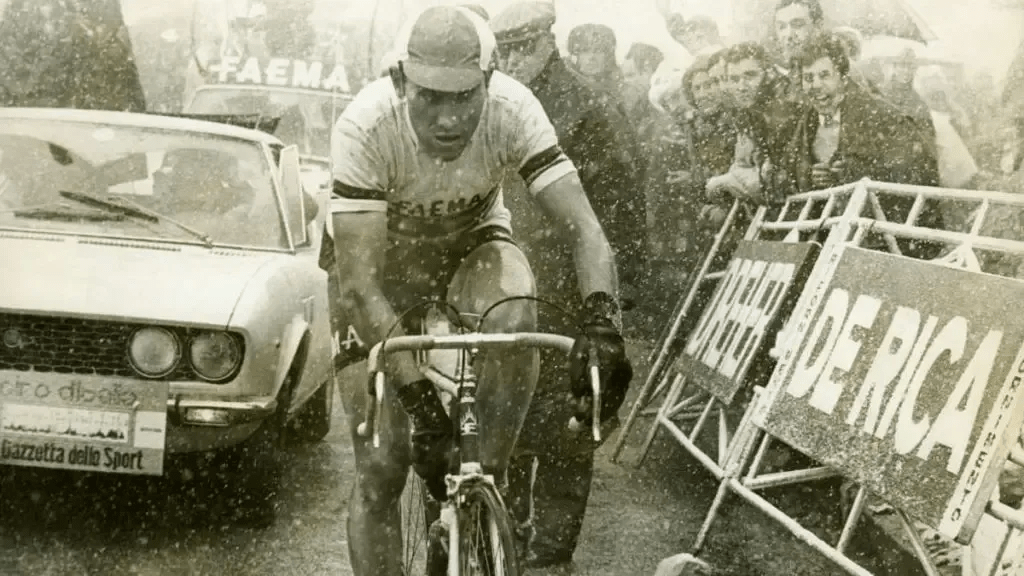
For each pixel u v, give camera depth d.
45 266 4.83
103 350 4.65
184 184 5.65
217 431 4.73
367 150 3.48
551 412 4.49
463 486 3.16
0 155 5.59
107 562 4.57
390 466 3.67
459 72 3.39
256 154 5.86
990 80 6.98
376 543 3.77
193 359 4.67
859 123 6.56
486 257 3.79
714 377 5.84
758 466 4.95
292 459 6.16
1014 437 3.72
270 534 5.00
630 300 6.01
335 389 7.86
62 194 5.45
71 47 10.38
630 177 6.00
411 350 3.21
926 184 6.49
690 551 5.03
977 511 3.71
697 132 7.43
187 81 11.34
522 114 3.56
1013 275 5.57
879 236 5.90
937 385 4.09
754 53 6.97
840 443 4.45
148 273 4.86
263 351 4.74
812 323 4.96
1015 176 6.91
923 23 7.01
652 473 6.30
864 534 5.24
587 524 5.39
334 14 10.42
